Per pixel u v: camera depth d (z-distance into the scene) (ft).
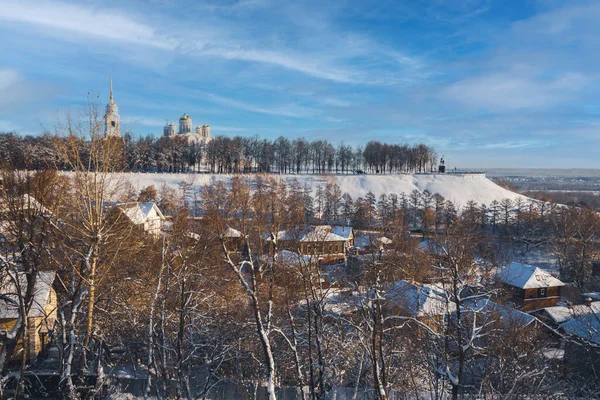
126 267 80.23
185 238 73.26
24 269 60.03
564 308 120.26
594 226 213.46
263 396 71.00
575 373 88.17
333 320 75.15
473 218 202.59
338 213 311.06
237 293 79.92
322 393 58.29
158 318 67.82
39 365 83.56
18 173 62.03
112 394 67.87
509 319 81.82
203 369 77.97
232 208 59.52
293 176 445.37
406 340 70.44
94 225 59.21
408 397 66.74
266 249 66.74
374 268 59.62
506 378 64.23
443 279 63.52
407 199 361.71
